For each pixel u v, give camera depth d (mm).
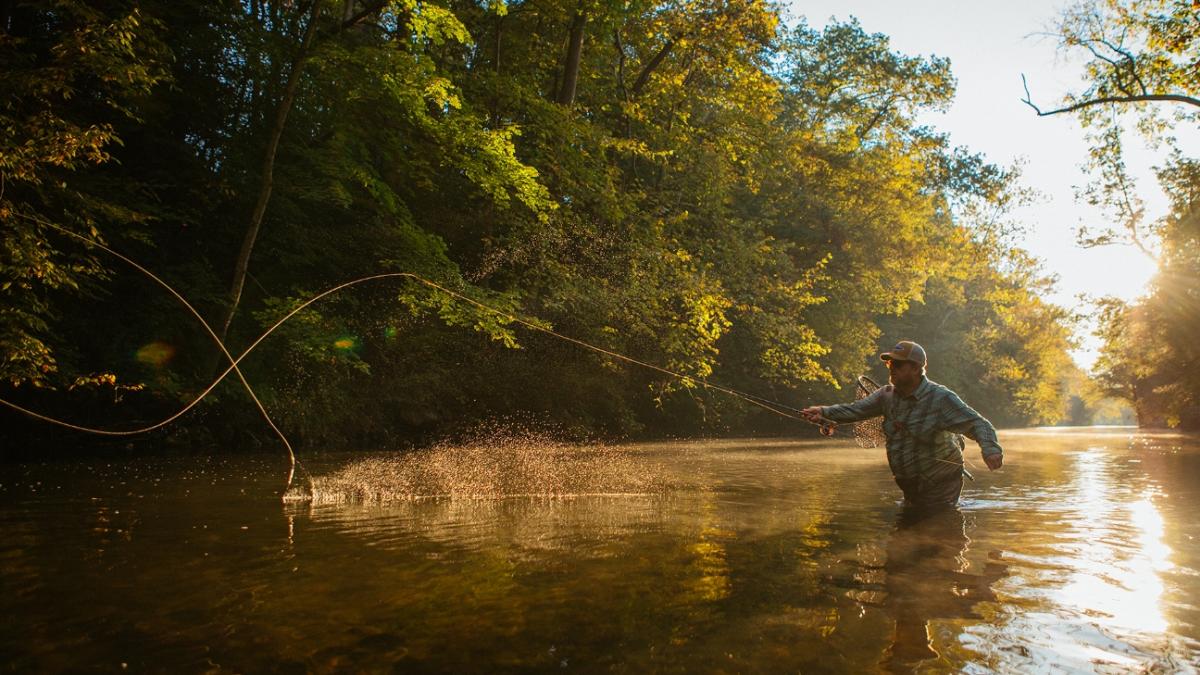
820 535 3906
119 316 11328
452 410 15758
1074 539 3842
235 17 12922
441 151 13727
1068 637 2223
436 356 15945
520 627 2303
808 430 25484
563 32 19016
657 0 18500
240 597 2621
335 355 12898
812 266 25562
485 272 15289
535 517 4484
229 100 13266
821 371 20781
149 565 3121
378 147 14445
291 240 13773
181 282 11500
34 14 9859
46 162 7883
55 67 7633
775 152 21703
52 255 8398
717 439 17906
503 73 17266
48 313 8383
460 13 16484
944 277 37906
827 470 8078
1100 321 28609
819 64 28484
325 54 11883
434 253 13742
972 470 8633
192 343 12047
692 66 20266
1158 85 17469
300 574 2963
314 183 12969
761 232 21844
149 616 2406
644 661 2021
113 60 8008
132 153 12031
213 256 13258
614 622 2354
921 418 5316
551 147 16016
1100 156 22266
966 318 46281
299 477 7023
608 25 17500
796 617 2412
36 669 1946
